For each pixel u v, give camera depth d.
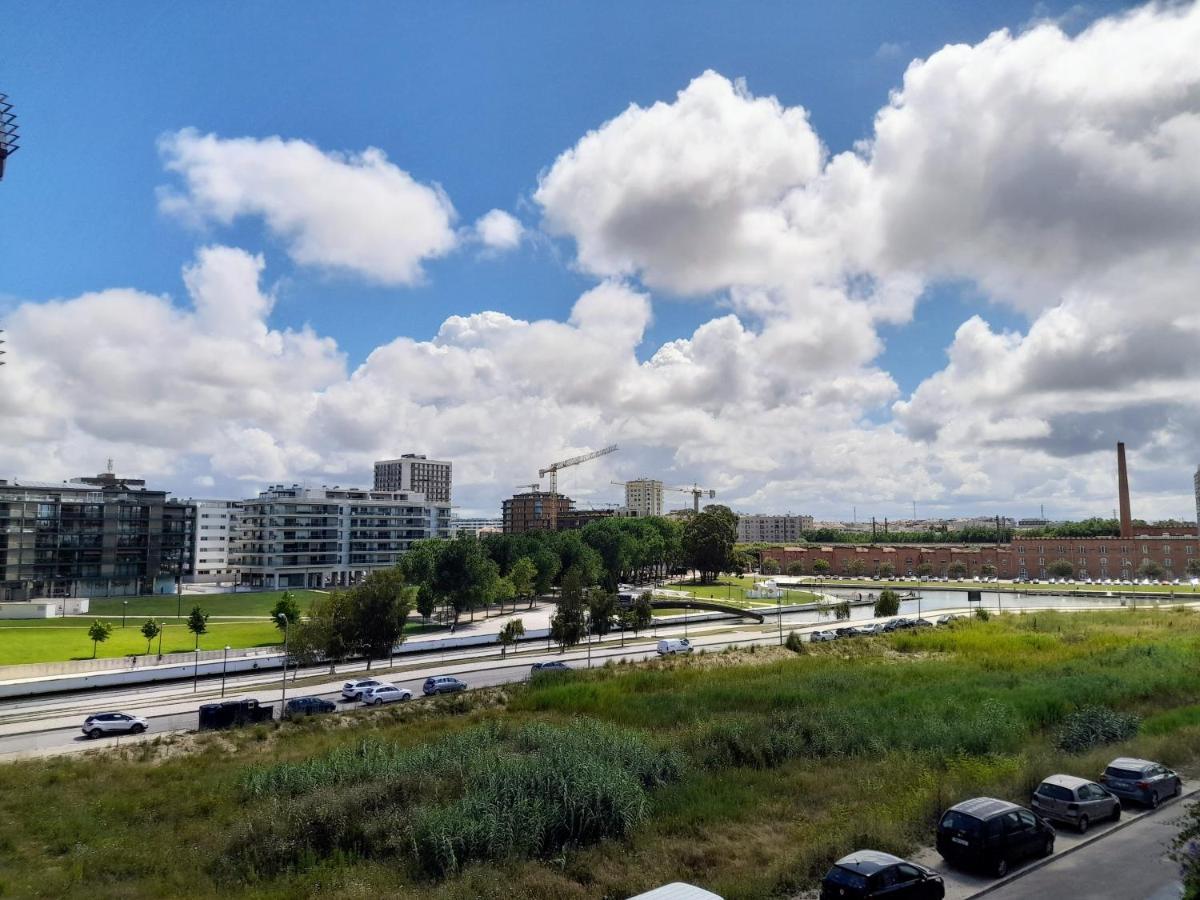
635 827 27.45
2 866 26.17
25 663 76.62
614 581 156.50
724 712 48.53
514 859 24.56
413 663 77.81
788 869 22.91
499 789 28.66
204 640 95.69
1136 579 186.50
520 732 40.34
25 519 147.00
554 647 91.12
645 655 83.25
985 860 22.52
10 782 36.78
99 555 155.25
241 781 34.97
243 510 189.38
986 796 27.86
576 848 26.05
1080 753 35.66
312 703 54.09
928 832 26.06
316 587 183.12
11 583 144.25
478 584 112.38
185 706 57.22
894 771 32.78
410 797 29.66
